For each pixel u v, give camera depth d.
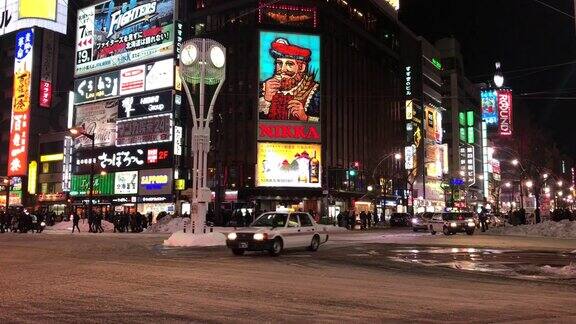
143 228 43.50
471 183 99.06
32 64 75.56
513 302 9.35
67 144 70.31
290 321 7.41
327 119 64.25
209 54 24.95
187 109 65.56
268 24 61.91
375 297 9.66
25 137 74.31
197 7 66.69
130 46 68.75
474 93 117.88
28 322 7.21
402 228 55.12
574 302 9.45
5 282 11.17
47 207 69.06
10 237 31.41
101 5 72.69
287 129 60.47
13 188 74.69
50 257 17.59
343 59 69.50
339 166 65.38
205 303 8.78
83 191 69.38
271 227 19.39
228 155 61.28
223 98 62.78
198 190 24.88
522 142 64.69
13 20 76.12
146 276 12.31
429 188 88.88
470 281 12.41
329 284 11.39
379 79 79.31
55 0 72.81
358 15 74.38
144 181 64.75
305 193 60.00
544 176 64.94
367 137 73.56
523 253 20.81
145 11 68.06
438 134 95.81
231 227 42.97
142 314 7.80
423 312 8.25
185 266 14.78
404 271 14.44
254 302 8.94
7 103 81.94
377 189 67.94
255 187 59.09
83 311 8.02
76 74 73.06
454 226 36.28
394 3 86.38
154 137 64.81
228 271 13.62
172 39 65.38
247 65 62.16
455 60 105.12
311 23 63.06
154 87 65.81
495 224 60.16
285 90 61.03
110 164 67.62
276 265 15.52
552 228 34.44
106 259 16.94
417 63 90.94
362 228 52.75
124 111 67.81
